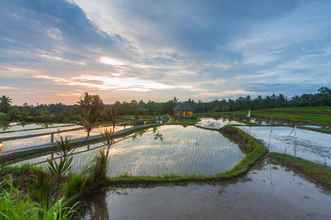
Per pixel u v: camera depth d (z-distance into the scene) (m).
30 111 55.03
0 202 2.13
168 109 75.69
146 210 5.75
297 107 76.31
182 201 6.32
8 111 52.34
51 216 2.31
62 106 67.56
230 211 5.71
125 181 7.71
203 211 5.71
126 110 66.00
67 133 25.52
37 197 5.01
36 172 7.52
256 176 8.80
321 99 77.81
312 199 6.54
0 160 11.48
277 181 8.18
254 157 11.71
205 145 17.67
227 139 21.48
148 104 81.56
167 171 10.03
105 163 7.76
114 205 6.05
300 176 8.81
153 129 32.19
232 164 11.52
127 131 26.77
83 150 15.20
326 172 8.91
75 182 6.43
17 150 13.28
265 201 6.36
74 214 5.48
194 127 36.72
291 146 15.76
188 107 82.88
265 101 90.25
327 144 16.67
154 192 7.00
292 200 6.45
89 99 20.97
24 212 2.14
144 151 14.83
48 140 19.62
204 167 10.85
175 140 20.47
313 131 25.72
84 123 20.83
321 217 5.46
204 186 7.59
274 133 23.73
